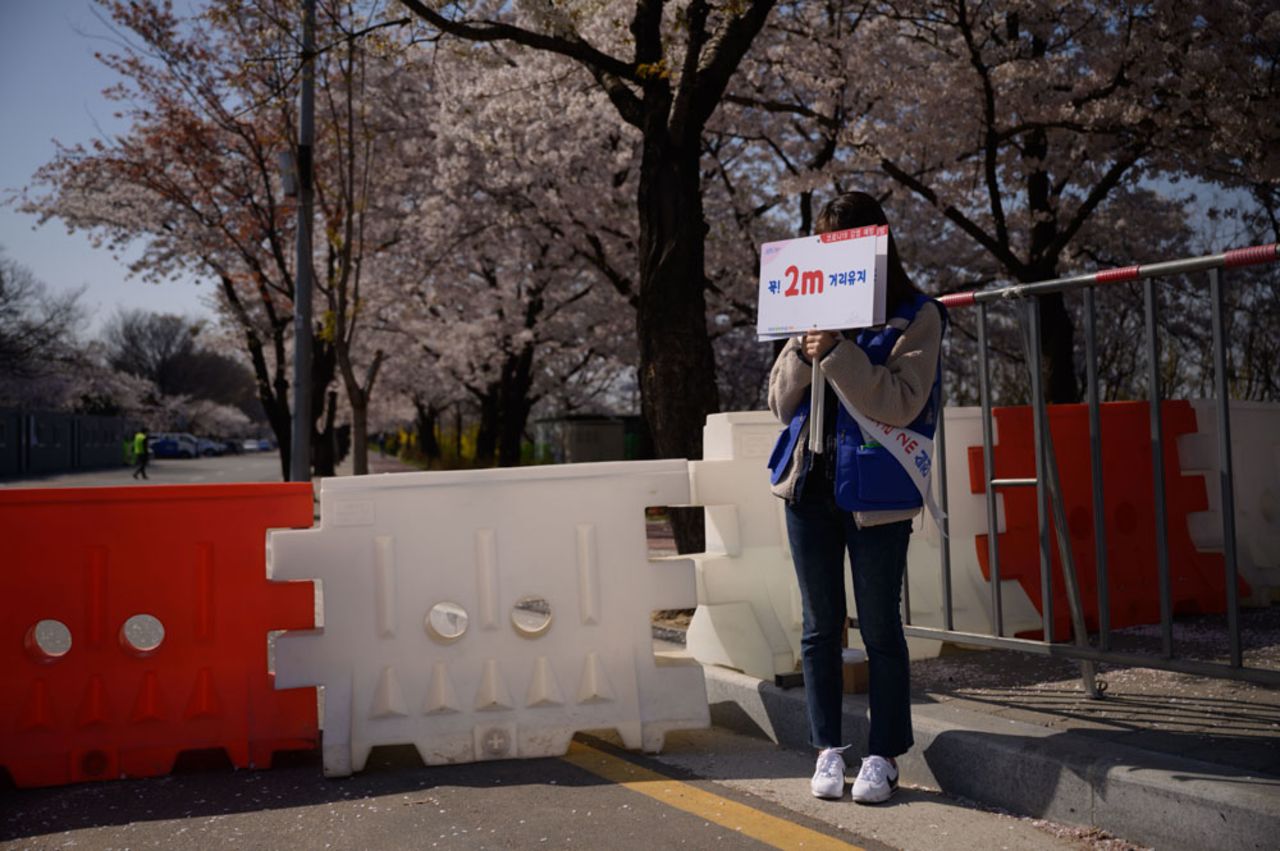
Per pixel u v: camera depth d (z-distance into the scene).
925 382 3.26
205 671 4.04
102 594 4.00
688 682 4.18
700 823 3.21
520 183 22.03
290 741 4.04
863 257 3.15
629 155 20.89
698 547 7.16
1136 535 5.91
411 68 10.48
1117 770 2.98
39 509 3.99
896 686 3.40
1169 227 19.33
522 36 7.68
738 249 22.12
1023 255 19.73
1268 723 3.55
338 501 4.05
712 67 7.42
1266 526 6.35
